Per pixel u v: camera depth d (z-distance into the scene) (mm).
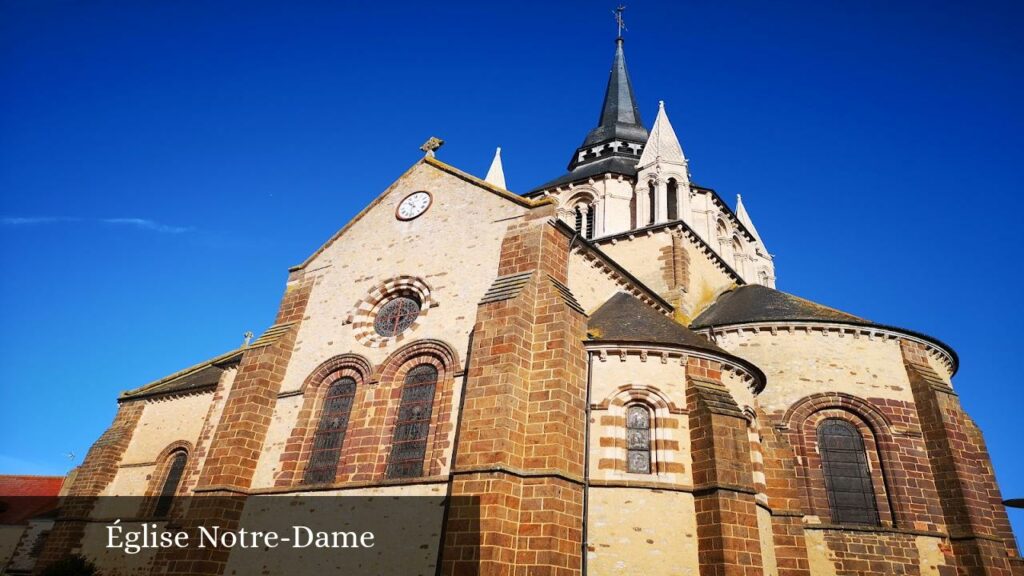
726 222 45125
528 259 23938
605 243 39062
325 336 27438
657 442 20719
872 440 25391
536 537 18281
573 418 20547
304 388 26156
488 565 17625
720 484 19328
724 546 18484
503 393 20156
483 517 18359
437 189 28969
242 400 26000
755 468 22391
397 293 27094
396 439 23094
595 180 42312
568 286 25250
